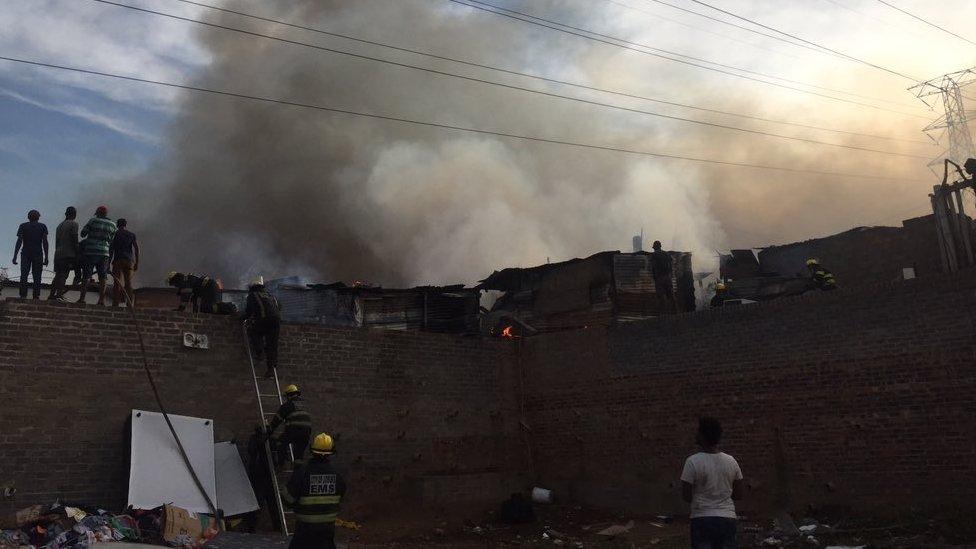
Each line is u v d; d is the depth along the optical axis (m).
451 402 16.25
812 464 13.41
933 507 11.97
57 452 10.98
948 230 13.39
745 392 14.41
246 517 12.14
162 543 9.95
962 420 11.94
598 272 21.52
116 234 13.30
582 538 13.11
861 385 13.06
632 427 15.80
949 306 12.32
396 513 14.70
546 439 17.11
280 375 13.74
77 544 9.09
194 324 12.80
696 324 15.31
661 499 15.12
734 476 6.24
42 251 12.91
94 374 11.56
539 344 17.66
